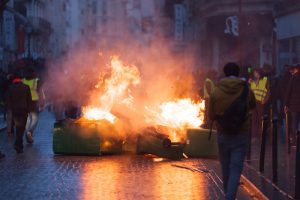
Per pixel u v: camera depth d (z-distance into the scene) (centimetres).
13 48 6794
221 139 1116
